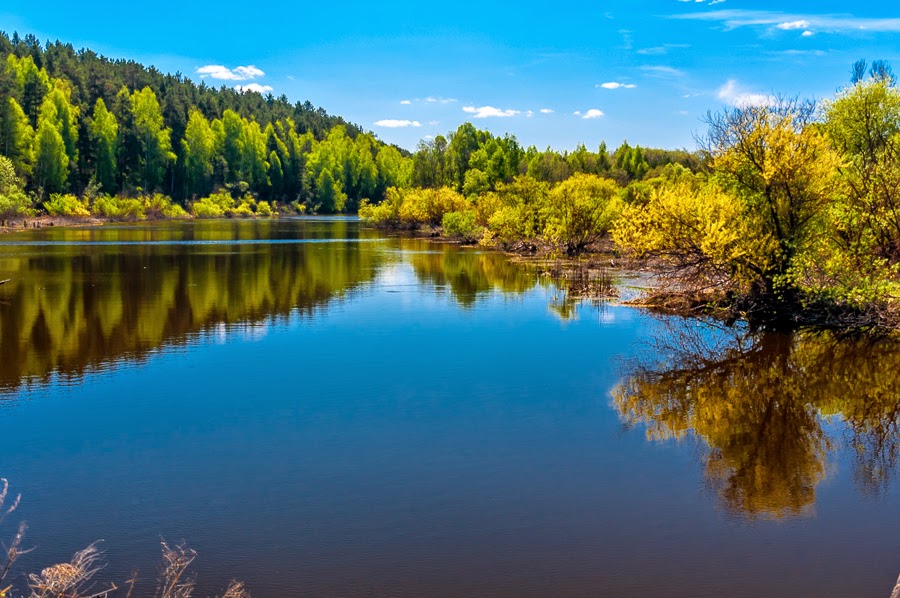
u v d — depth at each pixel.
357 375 16.02
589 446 11.82
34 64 113.31
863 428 12.75
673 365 17.02
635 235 23.83
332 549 8.50
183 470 10.76
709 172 25.53
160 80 151.75
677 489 10.18
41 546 8.50
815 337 19.88
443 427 12.68
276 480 10.43
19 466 10.88
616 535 8.86
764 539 8.77
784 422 13.07
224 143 133.50
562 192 46.34
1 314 22.77
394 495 9.95
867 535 8.86
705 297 23.92
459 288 29.53
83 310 23.66
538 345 19.03
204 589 7.64
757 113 21.91
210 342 19.25
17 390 14.73
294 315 23.28
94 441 11.92
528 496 9.94
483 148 100.31
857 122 29.42
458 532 8.91
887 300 20.06
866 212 20.98
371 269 36.72
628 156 116.31
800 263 21.16
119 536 8.79
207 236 63.59
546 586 7.74
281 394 14.57
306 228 81.44
